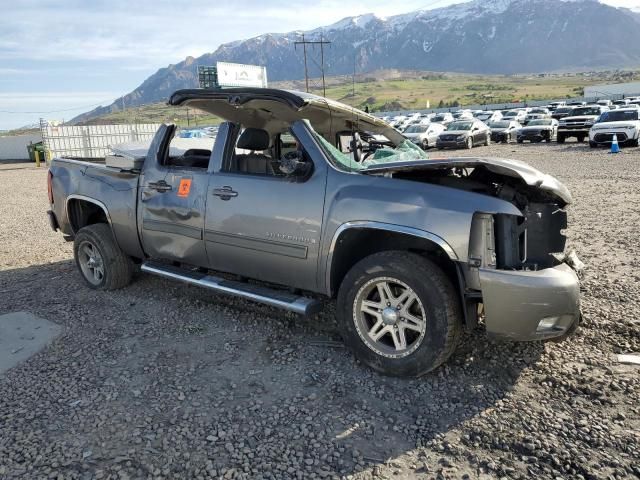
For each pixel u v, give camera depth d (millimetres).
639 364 3807
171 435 3170
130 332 4680
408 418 3289
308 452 2994
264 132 4758
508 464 2854
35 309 5316
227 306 5219
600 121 24516
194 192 4684
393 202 3643
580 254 6641
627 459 2846
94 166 5703
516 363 3895
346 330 3902
